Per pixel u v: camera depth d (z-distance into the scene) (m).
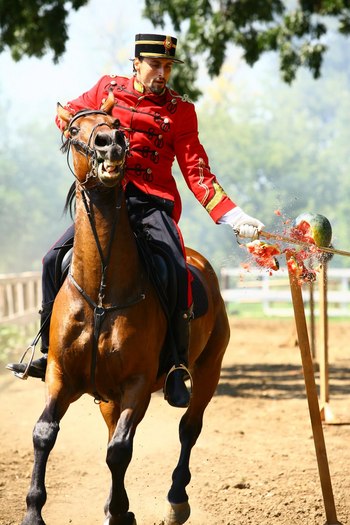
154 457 12.51
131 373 8.01
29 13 24.23
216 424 14.94
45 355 8.97
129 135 8.80
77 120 7.88
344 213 87.38
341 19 26.91
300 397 17.78
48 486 11.00
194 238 81.12
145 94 8.87
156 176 8.98
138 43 8.84
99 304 7.91
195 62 26.84
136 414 7.91
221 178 86.44
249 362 23.56
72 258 8.12
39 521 7.26
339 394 18.09
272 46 26.81
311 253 8.50
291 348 26.89
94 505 10.28
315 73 26.55
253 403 17.02
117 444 7.65
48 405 7.81
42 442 7.55
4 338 24.88
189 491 10.76
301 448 13.12
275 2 27.73
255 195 85.75
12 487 10.84
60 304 8.08
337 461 12.22
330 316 42.38
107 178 7.40
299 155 91.62
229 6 26.42
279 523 9.44
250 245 8.38
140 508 10.21
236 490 10.77
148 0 27.53
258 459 12.39
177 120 8.91
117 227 7.91
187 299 8.63
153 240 8.70
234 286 61.81
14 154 85.44
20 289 24.52
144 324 8.04
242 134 86.94
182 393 8.43
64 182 84.75
